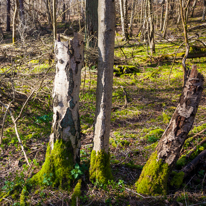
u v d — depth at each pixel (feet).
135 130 17.99
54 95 10.34
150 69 33.40
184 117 9.31
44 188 11.01
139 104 22.85
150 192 10.52
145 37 49.83
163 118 19.66
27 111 19.93
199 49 33.01
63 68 9.85
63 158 10.85
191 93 9.00
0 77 19.33
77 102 10.55
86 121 19.65
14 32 50.34
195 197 10.59
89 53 19.65
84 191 10.87
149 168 10.59
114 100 23.85
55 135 10.78
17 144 15.37
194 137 15.43
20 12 50.21
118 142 15.76
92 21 28.78
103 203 10.32
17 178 11.77
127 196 10.66
